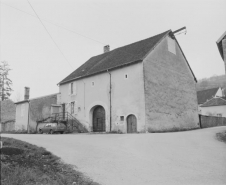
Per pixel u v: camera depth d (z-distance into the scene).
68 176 6.11
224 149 9.41
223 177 5.95
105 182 5.71
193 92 25.80
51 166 7.04
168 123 20.25
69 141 12.52
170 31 23.06
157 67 20.45
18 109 28.08
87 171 6.64
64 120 24.45
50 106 27.38
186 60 25.44
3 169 5.83
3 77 45.84
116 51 25.66
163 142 11.26
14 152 8.34
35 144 11.51
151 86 19.12
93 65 25.50
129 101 19.11
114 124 19.98
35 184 5.12
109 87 21.08
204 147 9.86
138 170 6.65
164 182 5.62
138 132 17.97
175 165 7.12
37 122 26.08
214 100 39.06
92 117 22.89
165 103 20.48
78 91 24.66
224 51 14.55
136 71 19.03
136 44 23.98
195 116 25.03
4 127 31.59
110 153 8.88
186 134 14.52
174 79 22.66
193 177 5.98
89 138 13.95
